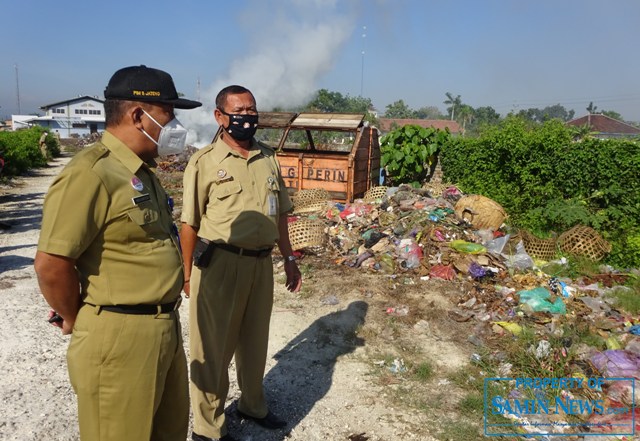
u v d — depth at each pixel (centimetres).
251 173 286
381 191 895
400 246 633
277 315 492
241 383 315
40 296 532
